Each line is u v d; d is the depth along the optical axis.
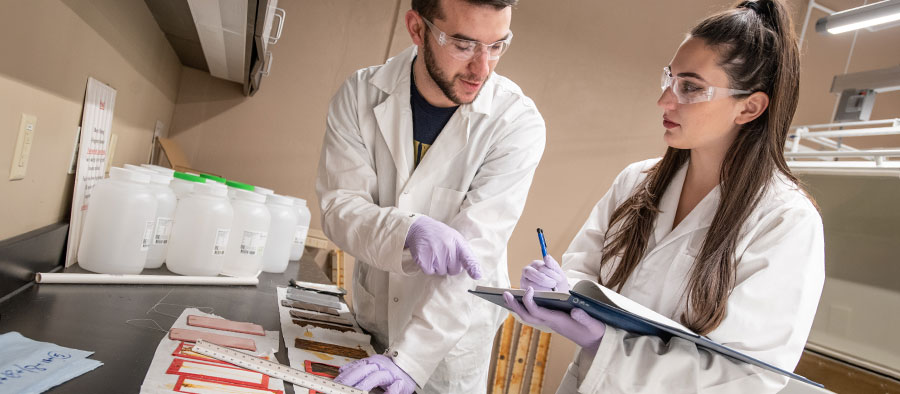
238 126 3.76
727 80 1.22
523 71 4.27
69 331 1.00
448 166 1.48
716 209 1.35
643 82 4.45
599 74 4.38
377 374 1.06
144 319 1.17
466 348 1.53
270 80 3.79
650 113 4.47
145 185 1.50
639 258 1.45
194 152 3.70
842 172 2.72
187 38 2.55
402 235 1.25
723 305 1.21
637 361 1.16
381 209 1.33
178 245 1.64
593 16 4.35
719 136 1.30
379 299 1.55
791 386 2.02
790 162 2.99
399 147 1.47
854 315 2.72
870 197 2.73
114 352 0.95
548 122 4.33
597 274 1.60
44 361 0.84
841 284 2.79
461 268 1.26
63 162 1.45
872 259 2.70
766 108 1.27
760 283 1.18
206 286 1.62
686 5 4.49
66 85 1.33
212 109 3.71
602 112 4.40
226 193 1.72
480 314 1.54
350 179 1.47
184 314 1.26
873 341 2.62
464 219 1.37
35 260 1.28
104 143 1.73
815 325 2.86
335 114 1.55
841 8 4.73
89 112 1.54
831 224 2.87
